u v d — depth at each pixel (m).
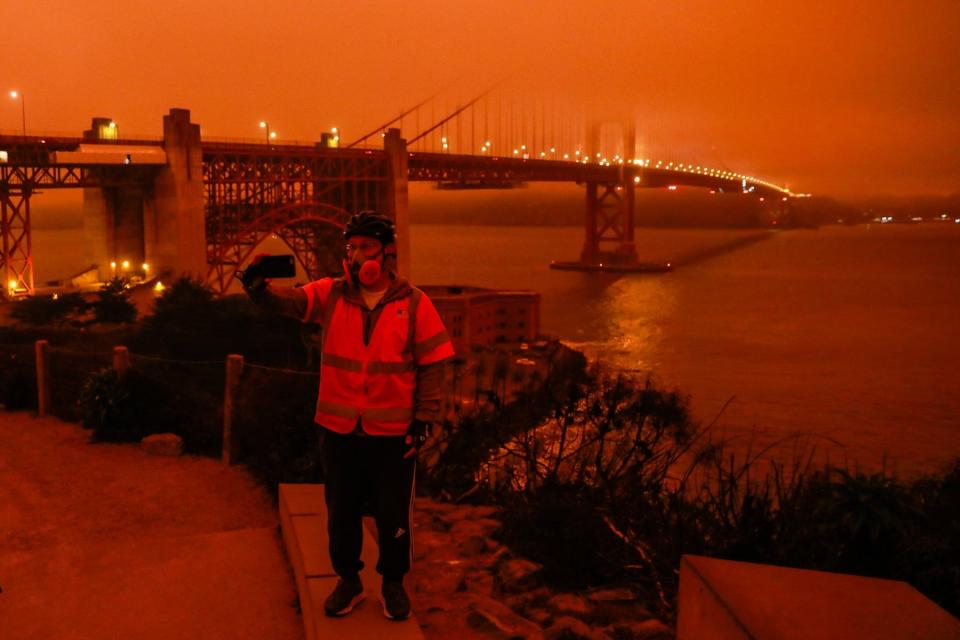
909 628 2.10
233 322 31.61
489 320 76.81
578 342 94.88
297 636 3.36
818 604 2.22
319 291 3.04
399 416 2.99
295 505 4.27
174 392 8.97
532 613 3.67
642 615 3.76
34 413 9.73
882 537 3.96
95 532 5.53
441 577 3.89
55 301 43.84
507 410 6.02
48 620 3.54
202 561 4.11
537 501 4.68
